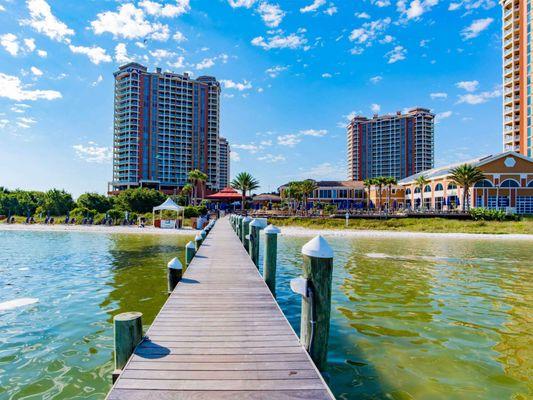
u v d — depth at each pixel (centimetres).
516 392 472
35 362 552
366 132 13600
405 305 889
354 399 453
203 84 12225
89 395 457
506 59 7369
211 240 1836
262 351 458
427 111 13088
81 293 980
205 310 632
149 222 3956
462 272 1373
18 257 1652
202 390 360
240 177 6575
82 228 3397
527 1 6888
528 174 5216
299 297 969
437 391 473
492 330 709
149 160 11212
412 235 3319
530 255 1917
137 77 11150
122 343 431
